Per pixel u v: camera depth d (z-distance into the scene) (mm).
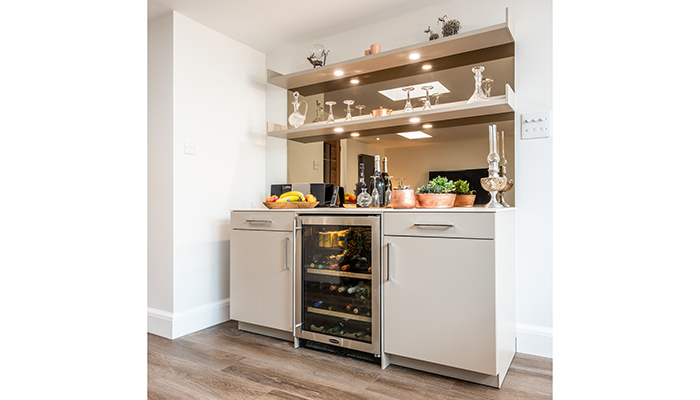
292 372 1886
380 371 1896
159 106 2523
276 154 3133
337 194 2602
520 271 2125
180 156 2494
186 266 2525
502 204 2164
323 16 2537
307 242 2221
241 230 2477
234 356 2098
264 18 2568
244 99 2992
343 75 2662
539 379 1785
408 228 1872
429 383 1759
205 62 2674
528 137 2117
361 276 2027
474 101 2086
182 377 1826
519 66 2148
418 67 2465
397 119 2340
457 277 1743
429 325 1810
